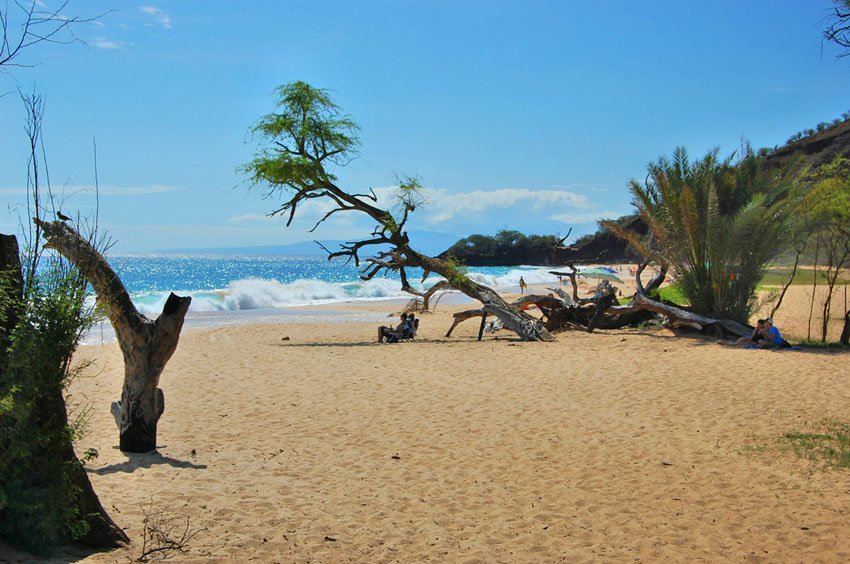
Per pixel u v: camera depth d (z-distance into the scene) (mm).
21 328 4605
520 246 147000
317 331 25266
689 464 7848
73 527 4730
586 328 22234
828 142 71250
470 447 8664
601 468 7762
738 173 22453
